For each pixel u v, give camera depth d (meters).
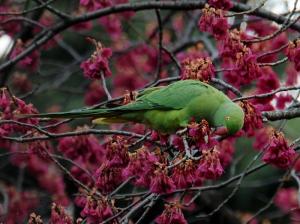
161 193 9.12
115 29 16.61
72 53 17.89
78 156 13.01
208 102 9.53
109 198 10.09
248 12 11.11
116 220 9.95
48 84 19.89
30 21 14.45
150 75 17.98
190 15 18.03
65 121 11.12
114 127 15.06
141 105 9.75
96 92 17.53
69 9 17.61
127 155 9.76
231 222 16.53
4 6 17.08
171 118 9.68
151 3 13.57
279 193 15.85
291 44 10.75
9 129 11.06
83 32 20.98
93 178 12.45
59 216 10.25
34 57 16.17
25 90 17.72
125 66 17.66
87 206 9.89
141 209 12.89
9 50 16.33
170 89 9.79
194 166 9.14
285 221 18.44
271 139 10.18
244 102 9.99
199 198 16.12
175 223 9.56
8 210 15.48
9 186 17.03
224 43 10.91
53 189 15.74
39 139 10.41
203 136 9.11
